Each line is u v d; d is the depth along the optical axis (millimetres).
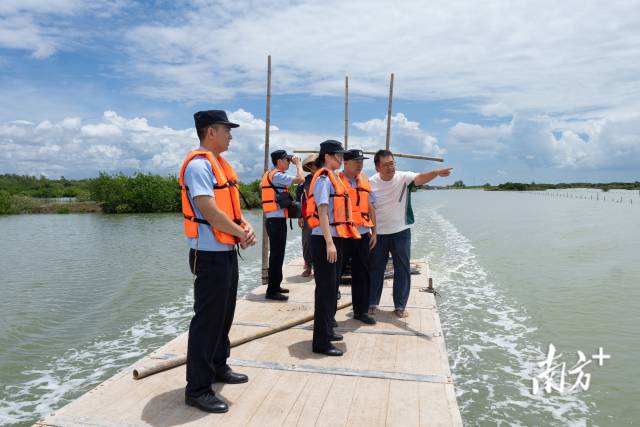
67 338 6711
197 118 3152
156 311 8078
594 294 8727
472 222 24812
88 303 8680
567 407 4582
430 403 3240
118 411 3090
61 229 25766
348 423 2975
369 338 4598
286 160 6320
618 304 8023
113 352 6145
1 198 43000
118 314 7898
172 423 2938
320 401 3268
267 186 6188
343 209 4238
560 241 16281
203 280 3061
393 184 5215
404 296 5305
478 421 4328
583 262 12102
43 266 12797
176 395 3342
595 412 4496
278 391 3426
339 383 3566
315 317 4172
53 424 2924
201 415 3049
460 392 4898
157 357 4031
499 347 6129
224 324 3484
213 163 3041
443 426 2941
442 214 32250
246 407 3176
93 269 12180
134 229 25047
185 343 4406
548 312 7633
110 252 15375
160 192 43688
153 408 3135
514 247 14984
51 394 4945
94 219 34750
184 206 3088
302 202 5848
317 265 4125
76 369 5594
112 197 43531
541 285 9539
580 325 6969
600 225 22094
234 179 3240
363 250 4957
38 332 6977
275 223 6145
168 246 16828
